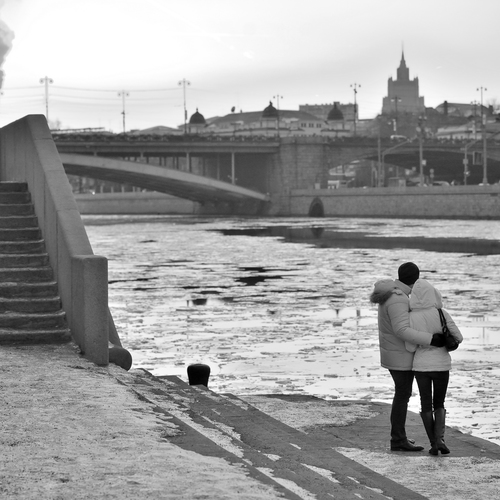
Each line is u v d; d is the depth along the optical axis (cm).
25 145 2116
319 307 3609
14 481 791
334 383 1958
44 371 1388
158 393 1325
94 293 1534
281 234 10444
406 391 1127
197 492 753
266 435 1058
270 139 19462
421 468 1004
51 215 1820
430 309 1111
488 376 2009
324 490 786
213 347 2558
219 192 18600
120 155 19062
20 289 1753
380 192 16362
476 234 9662
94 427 1009
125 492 755
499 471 988
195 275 5188
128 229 12275
